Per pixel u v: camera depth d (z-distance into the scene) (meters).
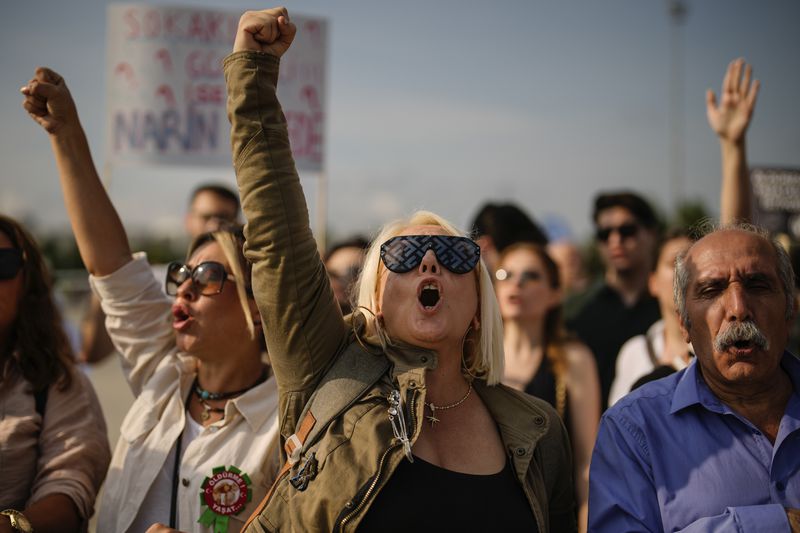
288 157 2.39
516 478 2.38
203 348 2.84
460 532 2.18
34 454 2.94
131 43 5.97
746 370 2.38
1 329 3.02
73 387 3.09
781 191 4.74
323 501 2.16
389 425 2.24
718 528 2.24
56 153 2.98
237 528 2.66
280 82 6.04
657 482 2.45
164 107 5.96
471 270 2.38
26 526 2.59
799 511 2.25
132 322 3.07
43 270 3.18
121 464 2.88
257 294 2.39
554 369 4.26
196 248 2.97
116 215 3.08
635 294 5.83
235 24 6.06
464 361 2.53
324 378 2.38
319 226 6.01
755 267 2.41
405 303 2.36
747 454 2.43
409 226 2.51
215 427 2.80
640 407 2.57
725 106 3.71
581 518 4.05
